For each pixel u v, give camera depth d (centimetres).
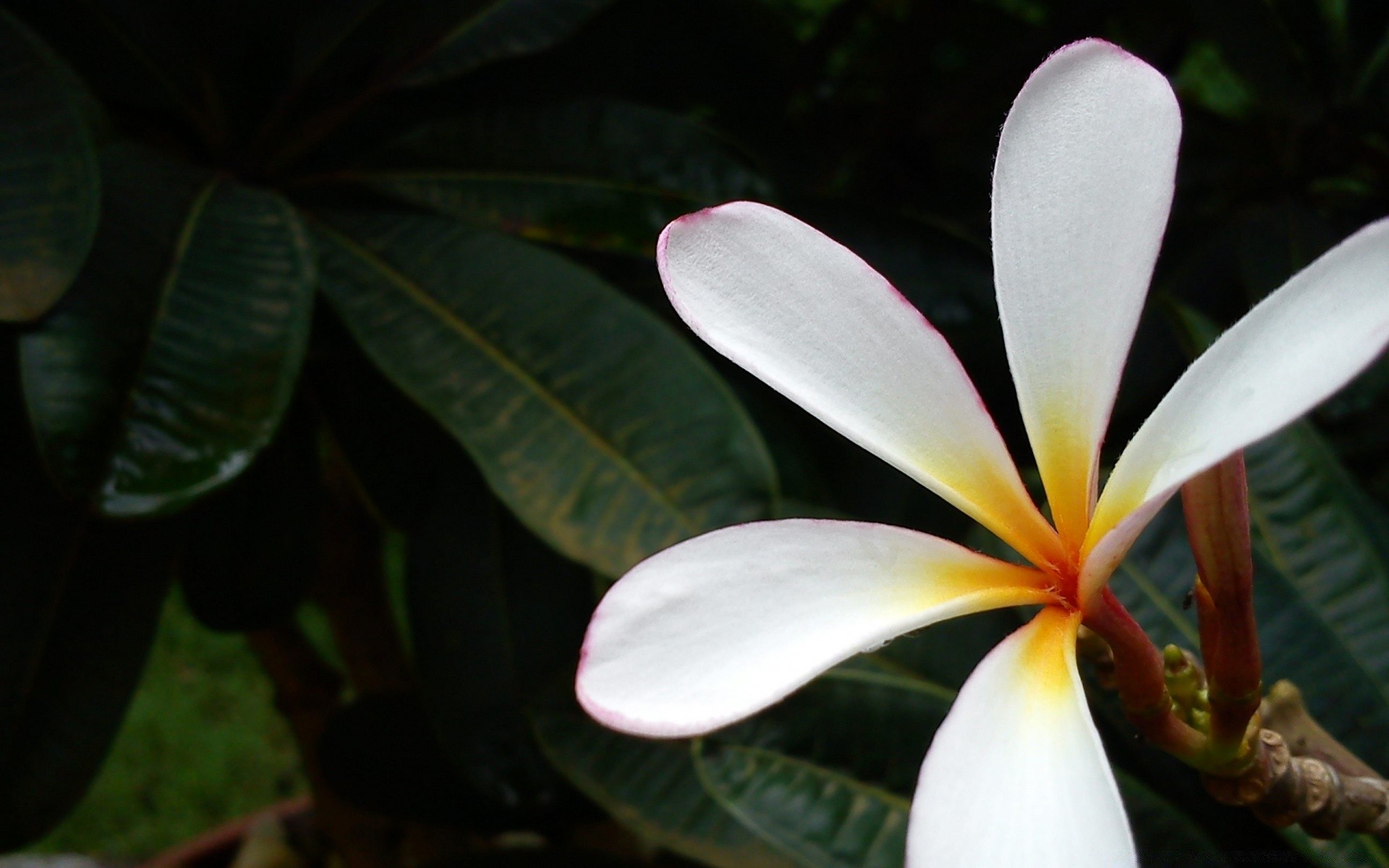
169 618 125
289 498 48
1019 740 27
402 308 41
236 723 117
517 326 40
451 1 46
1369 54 62
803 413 49
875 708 36
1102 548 27
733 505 38
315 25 46
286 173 48
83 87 39
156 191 39
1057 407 28
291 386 37
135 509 36
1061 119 28
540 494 38
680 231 28
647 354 39
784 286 28
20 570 40
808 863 35
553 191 47
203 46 45
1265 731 30
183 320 37
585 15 46
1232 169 63
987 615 38
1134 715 29
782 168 57
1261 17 52
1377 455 59
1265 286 52
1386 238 25
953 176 64
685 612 27
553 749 38
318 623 118
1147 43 65
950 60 78
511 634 46
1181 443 27
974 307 46
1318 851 35
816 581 28
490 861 50
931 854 26
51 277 36
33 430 36
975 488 28
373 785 52
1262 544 39
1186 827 35
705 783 36
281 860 82
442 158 48
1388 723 36
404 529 48
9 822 39
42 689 40
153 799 109
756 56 58
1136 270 28
